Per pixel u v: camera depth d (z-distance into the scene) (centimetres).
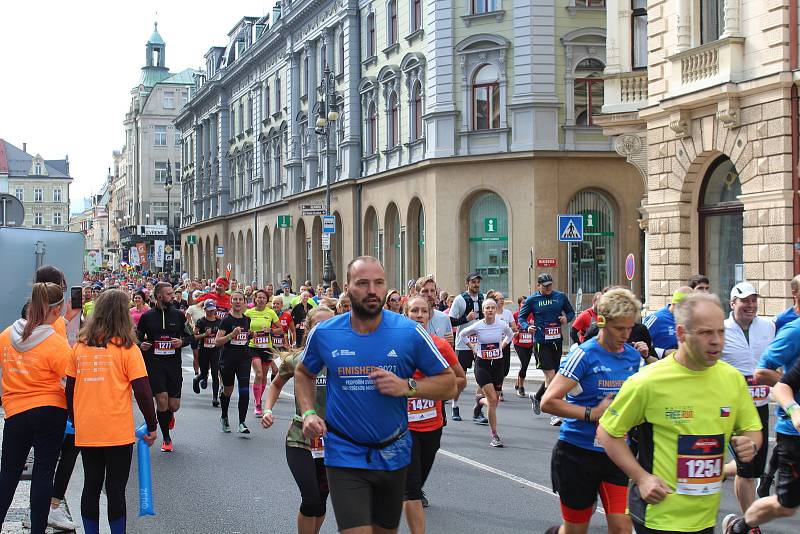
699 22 2088
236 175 6588
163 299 1234
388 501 543
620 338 628
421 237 3594
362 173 4125
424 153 3456
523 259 3153
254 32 6253
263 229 5812
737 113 1945
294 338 1994
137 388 715
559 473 631
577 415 612
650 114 2219
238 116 6512
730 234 2073
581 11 3166
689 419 463
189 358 2877
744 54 1944
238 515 875
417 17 3575
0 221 1773
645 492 459
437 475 1048
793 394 643
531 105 3138
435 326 1207
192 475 1070
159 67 12462
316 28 4659
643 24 2411
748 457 458
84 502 715
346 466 532
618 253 3181
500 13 3197
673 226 2169
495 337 1316
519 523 831
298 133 5003
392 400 539
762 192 1886
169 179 7319
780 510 654
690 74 2073
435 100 3338
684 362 468
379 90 3922
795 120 1830
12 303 1769
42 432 732
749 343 853
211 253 7256
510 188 3178
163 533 811
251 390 2002
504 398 1795
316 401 698
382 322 549
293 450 691
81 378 706
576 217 2153
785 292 1830
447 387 542
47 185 16512
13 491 745
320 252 4697
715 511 470
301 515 688
